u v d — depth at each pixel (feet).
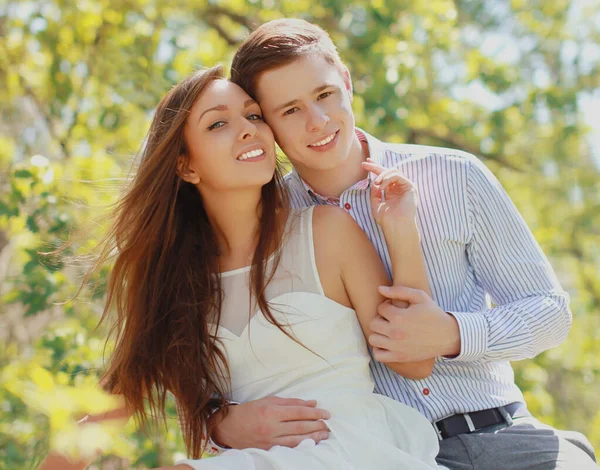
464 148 22.25
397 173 7.59
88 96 16.01
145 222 8.04
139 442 12.19
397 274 7.42
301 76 7.55
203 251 7.93
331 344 7.44
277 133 7.75
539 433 7.57
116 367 8.17
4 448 10.86
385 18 18.86
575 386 30.27
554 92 22.30
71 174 12.87
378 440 6.95
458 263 7.98
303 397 7.31
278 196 7.92
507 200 7.97
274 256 7.64
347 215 7.82
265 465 6.74
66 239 12.01
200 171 7.76
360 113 17.81
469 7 25.55
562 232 26.61
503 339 7.37
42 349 12.19
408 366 7.41
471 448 7.41
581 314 26.16
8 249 14.96
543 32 24.95
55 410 7.14
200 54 16.89
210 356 7.66
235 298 7.73
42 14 15.89
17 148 14.94
